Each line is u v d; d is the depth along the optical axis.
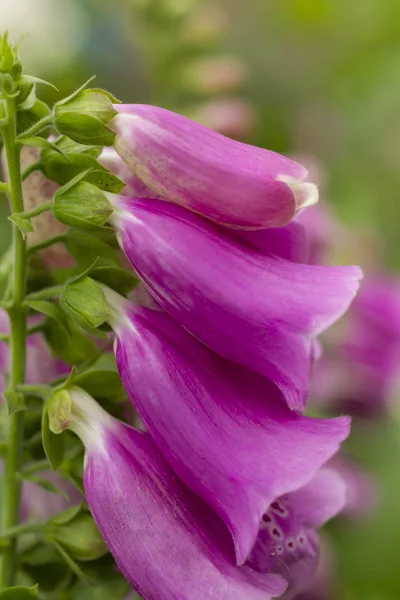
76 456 0.36
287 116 0.69
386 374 0.55
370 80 0.75
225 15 0.72
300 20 0.77
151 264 0.35
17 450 0.38
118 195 0.36
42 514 0.41
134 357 0.35
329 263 0.53
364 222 0.70
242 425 0.35
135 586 0.35
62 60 0.55
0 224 0.52
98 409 0.36
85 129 0.35
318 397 0.55
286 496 0.37
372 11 0.76
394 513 0.55
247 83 0.68
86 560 0.37
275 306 0.35
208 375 0.35
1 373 0.41
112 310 0.36
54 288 0.37
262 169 0.35
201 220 0.35
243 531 0.34
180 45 0.58
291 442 0.35
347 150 0.72
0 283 0.38
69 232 0.37
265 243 0.36
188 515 0.35
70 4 0.56
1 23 0.54
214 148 0.35
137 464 0.35
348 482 0.53
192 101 0.58
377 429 0.56
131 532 0.35
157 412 0.35
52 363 0.40
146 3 0.58
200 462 0.35
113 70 0.56
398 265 0.71
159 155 0.35
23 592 0.36
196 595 0.34
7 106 0.35
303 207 0.35
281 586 0.35
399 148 0.73
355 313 0.55
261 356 0.35
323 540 0.51
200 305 0.35
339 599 0.51
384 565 0.54
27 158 0.38
